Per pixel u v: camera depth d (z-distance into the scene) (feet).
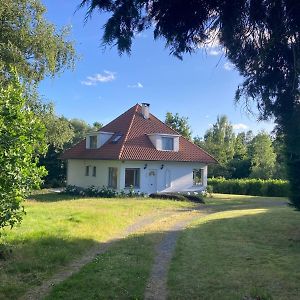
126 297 22.93
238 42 16.63
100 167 108.17
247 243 40.37
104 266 29.78
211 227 52.24
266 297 22.43
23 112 28.96
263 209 78.69
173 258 33.40
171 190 110.01
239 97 18.28
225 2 15.48
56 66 82.12
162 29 16.48
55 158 147.64
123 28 16.10
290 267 29.58
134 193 100.12
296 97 17.34
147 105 117.80
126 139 105.60
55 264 29.71
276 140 19.22
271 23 15.83
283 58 17.15
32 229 41.04
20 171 28.02
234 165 197.98
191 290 24.22
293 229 49.47
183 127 193.57
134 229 51.01
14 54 72.08
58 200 86.63
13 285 24.39
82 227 45.65
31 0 77.25
